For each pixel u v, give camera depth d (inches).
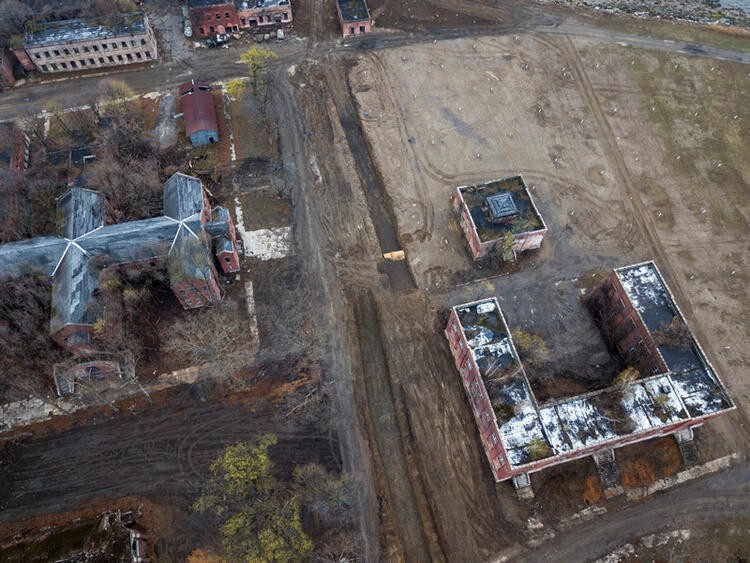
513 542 2338.8
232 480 2025.1
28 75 4010.8
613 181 3533.5
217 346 2770.7
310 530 2326.5
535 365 2760.8
